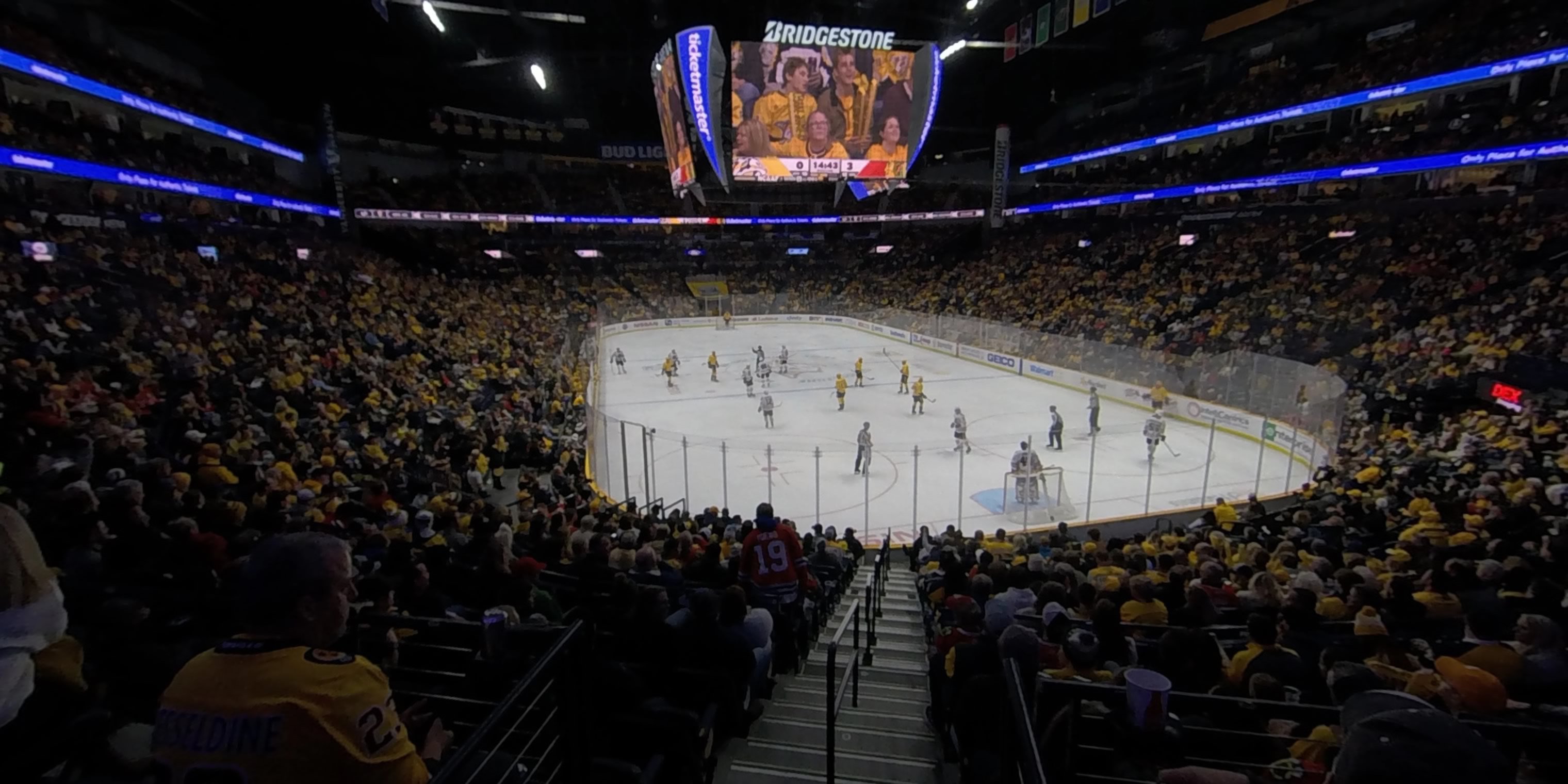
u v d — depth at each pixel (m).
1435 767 1.68
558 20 43.34
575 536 10.87
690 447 25.56
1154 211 47.19
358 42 39.94
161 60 35.34
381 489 12.27
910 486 21.66
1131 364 30.20
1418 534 11.91
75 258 22.00
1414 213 31.16
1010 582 9.48
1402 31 35.38
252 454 13.20
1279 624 7.10
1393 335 26.00
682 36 24.34
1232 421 25.67
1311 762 4.09
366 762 1.95
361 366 24.16
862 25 47.16
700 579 9.28
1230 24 40.91
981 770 4.41
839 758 5.71
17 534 2.86
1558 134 25.66
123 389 15.73
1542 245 25.42
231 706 1.90
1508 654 5.49
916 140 28.98
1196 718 4.80
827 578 11.74
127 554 7.47
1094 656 4.77
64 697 3.23
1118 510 19.67
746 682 5.77
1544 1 27.95
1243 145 42.38
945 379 36.72
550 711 4.62
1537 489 12.46
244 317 25.30
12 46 23.27
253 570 2.02
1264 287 33.56
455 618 5.94
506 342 36.19
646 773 4.26
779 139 28.20
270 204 37.56
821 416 30.06
